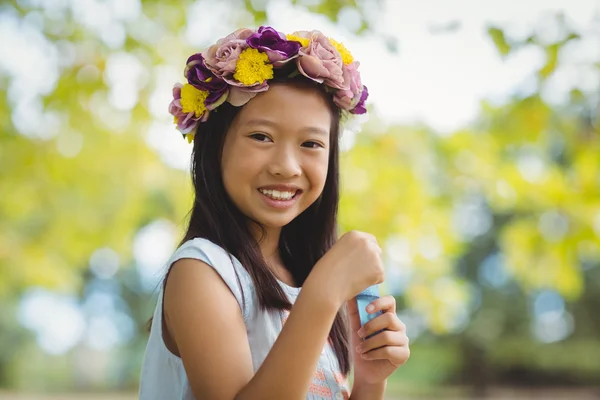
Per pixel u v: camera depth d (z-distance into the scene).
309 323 1.38
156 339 1.59
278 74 1.58
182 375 1.54
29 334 17.33
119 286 19.08
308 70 1.58
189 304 1.44
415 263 5.36
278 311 1.61
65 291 6.72
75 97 5.13
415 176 5.19
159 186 6.28
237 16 4.52
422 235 5.24
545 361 15.66
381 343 1.59
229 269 1.51
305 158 1.58
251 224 1.70
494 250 16.28
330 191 1.78
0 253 6.40
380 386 1.70
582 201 4.84
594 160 4.84
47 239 6.76
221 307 1.45
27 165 5.77
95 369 18.30
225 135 1.61
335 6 3.75
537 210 5.14
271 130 1.56
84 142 5.78
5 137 5.61
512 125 4.78
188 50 5.16
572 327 16.02
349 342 1.78
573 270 4.98
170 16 4.88
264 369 1.36
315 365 1.38
